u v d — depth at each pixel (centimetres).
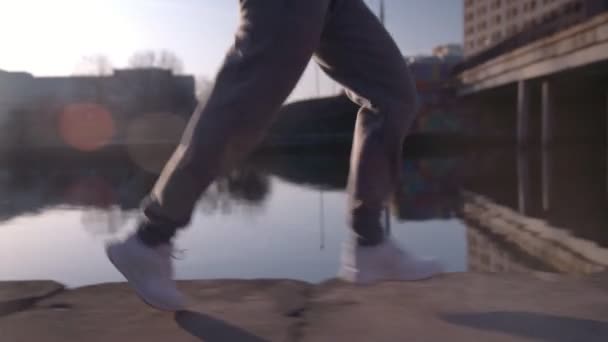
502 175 1551
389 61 168
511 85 3350
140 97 6788
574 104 3756
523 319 159
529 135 3095
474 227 723
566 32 2280
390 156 170
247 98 147
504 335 149
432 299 176
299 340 149
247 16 149
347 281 189
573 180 1373
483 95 4119
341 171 1795
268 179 1540
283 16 146
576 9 2527
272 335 152
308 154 2998
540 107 3966
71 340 151
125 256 157
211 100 150
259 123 150
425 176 1552
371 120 171
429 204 975
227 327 158
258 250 582
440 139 4312
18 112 6109
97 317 167
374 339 148
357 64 169
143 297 157
